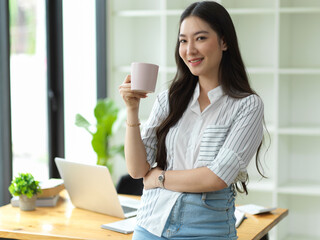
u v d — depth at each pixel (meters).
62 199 2.93
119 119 4.05
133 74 1.78
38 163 3.97
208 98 1.92
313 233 4.35
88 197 2.64
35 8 3.91
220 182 1.78
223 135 1.84
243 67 1.93
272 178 4.39
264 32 4.31
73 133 4.31
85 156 4.42
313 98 4.28
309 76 4.27
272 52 4.30
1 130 3.45
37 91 3.94
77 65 4.31
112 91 4.49
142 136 2.00
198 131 1.88
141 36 4.62
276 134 4.01
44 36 4.04
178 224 1.82
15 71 3.67
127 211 2.64
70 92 4.26
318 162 4.30
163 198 1.86
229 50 1.90
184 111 1.94
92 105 4.48
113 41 4.47
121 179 3.18
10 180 3.49
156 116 2.00
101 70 4.47
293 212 4.38
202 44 1.83
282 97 4.12
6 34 3.44
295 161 4.35
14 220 2.50
